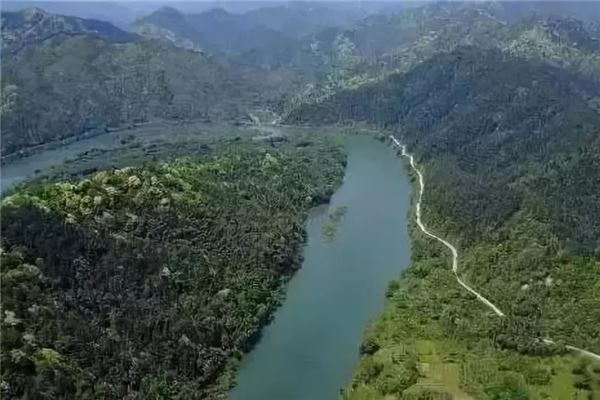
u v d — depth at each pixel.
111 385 182.88
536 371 198.88
